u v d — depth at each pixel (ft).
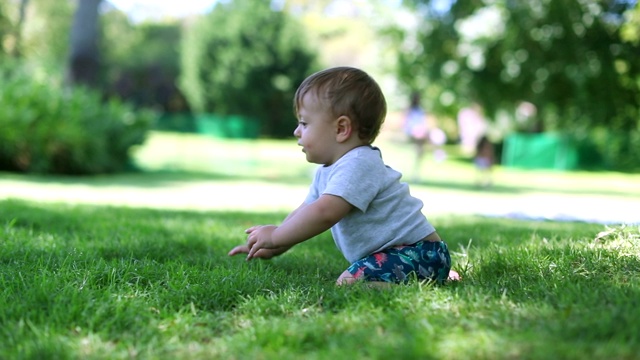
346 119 9.09
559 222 19.07
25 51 95.45
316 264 10.88
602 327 5.90
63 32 107.45
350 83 9.18
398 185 9.16
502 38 52.85
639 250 9.68
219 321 6.98
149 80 113.91
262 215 20.53
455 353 5.54
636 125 52.01
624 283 8.01
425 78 56.90
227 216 19.69
